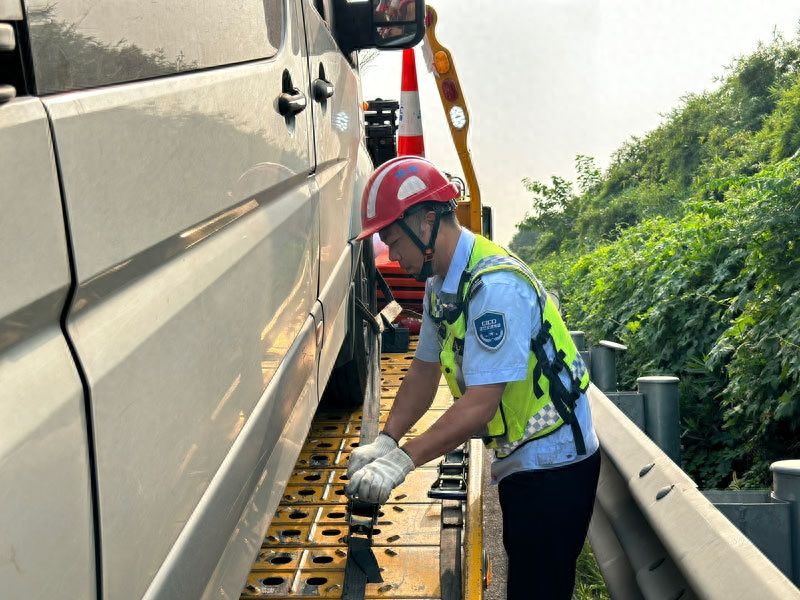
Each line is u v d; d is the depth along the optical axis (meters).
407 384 3.01
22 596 0.97
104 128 1.23
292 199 2.60
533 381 2.65
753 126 20.34
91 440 1.15
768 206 6.14
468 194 6.61
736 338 6.28
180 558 1.52
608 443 3.51
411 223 2.63
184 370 1.54
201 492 1.65
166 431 1.44
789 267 5.99
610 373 4.98
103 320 1.24
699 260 7.89
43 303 1.06
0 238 0.96
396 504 3.13
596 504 3.79
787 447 5.71
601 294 10.27
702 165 19.84
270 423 2.22
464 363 2.58
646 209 21.16
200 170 1.67
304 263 2.72
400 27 4.08
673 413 4.14
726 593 2.06
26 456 0.99
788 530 2.54
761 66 21.27
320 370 3.05
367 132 7.86
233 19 2.06
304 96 2.76
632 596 3.12
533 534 2.74
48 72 1.11
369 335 4.09
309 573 2.64
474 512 2.76
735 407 5.94
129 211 1.30
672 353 7.59
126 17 1.37
